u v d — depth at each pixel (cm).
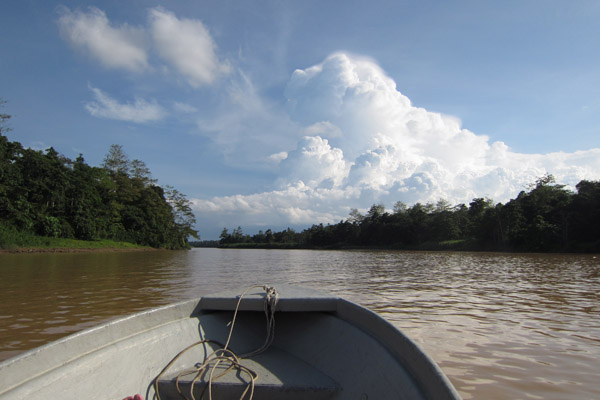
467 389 363
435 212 7938
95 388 213
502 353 477
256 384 252
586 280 1384
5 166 3475
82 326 612
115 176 5388
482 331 589
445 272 1752
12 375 176
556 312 748
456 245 6353
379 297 938
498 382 380
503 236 5544
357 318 295
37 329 592
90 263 2145
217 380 258
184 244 6681
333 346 293
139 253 3975
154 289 1050
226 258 3406
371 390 227
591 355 469
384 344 249
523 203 5638
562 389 363
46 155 4156
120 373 233
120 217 4978
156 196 5934
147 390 248
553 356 465
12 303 819
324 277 1473
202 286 1124
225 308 329
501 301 882
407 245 7575
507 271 1816
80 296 920
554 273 1697
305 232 12838
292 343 327
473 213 6981
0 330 586
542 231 4841
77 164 4472
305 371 282
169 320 303
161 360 266
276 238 13988
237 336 330
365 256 4028
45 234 3766
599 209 4500
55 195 3897
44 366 194
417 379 194
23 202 3581
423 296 956
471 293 1016
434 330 595
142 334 269
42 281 1235
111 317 676
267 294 327
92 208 4434
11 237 3281
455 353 477
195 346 294
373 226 8775
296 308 318
